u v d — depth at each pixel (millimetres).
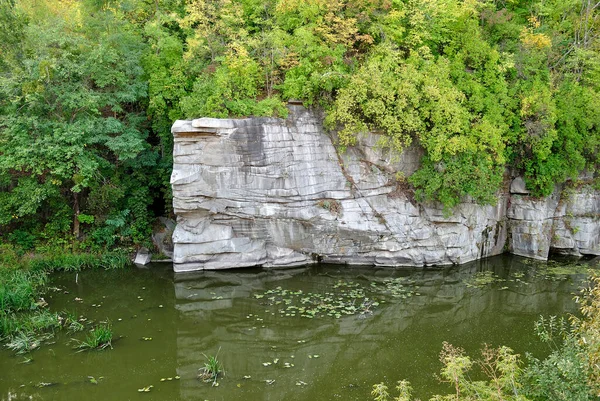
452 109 18297
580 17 25234
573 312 15852
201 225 18609
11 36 18422
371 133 18969
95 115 20109
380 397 8609
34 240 19453
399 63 20516
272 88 19641
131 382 11062
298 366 12109
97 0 21859
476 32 21531
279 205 18562
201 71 20047
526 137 20328
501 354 8547
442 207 19469
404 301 16406
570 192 21781
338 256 19812
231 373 11680
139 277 18594
